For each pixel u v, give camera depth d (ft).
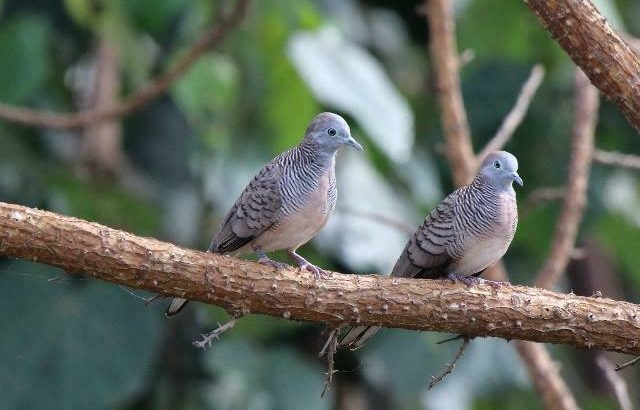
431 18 37.83
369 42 50.93
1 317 42.01
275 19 43.21
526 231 47.42
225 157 43.70
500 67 46.60
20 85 41.52
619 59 27.45
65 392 41.75
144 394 45.06
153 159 47.34
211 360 44.06
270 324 44.65
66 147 46.65
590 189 46.88
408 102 50.08
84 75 48.70
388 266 43.24
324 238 43.14
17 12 47.50
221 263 26.71
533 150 46.50
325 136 31.32
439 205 31.65
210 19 44.65
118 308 42.75
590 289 54.60
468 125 46.88
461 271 31.73
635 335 27.35
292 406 44.01
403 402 47.26
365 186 44.45
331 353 27.94
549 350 50.70
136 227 44.42
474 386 46.57
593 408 50.72
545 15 27.48
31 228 25.05
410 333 45.52
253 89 43.91
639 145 48.34
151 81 47.19
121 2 40.75
